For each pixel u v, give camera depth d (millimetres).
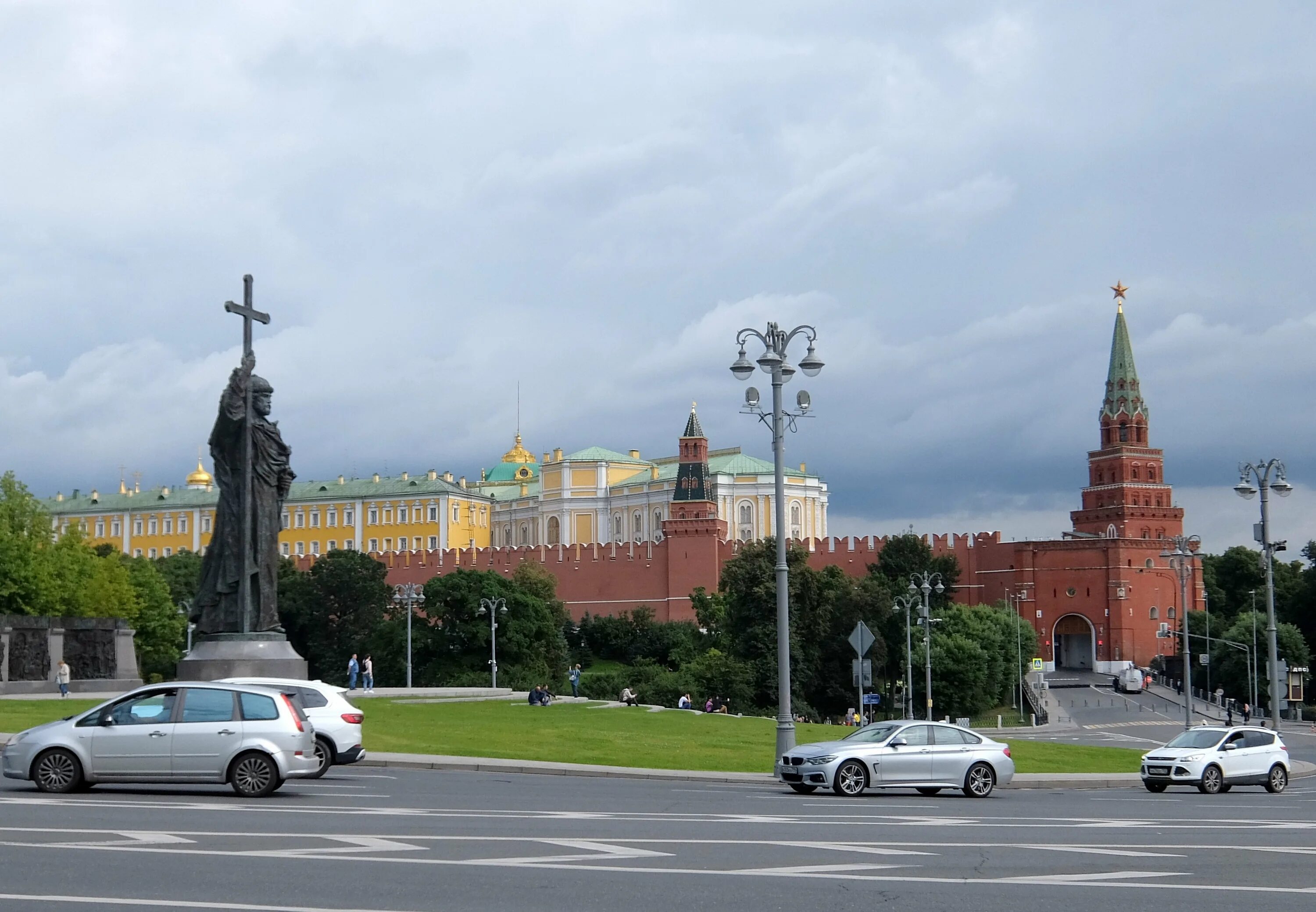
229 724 25312
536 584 176625
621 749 45562
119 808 22406
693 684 126875
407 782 31516
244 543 47500
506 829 21172
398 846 18578
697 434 190125
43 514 122062
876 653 134625
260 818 21500
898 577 173500
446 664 140250
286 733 25500
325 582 159500
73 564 116750
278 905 13859
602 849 18844
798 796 31453
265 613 48219
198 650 46562
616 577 187125
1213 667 161125
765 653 128125
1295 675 122438
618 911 14141
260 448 48438
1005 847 20281
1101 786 41719
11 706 52844
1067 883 16578
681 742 49906
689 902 14727
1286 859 19297
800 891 15570
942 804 29406
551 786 32156
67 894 14297
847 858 18500
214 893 14453
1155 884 16609
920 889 15891
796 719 125688
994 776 32969
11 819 20531
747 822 23484
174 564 179125
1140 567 180750
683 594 182500
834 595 133500
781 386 40656
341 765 33312
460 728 50406
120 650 77062
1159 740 92125
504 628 141750
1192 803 32750
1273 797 36406
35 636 71688
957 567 180625
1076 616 185000
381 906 14031
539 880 15945
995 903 14984
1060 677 177000
